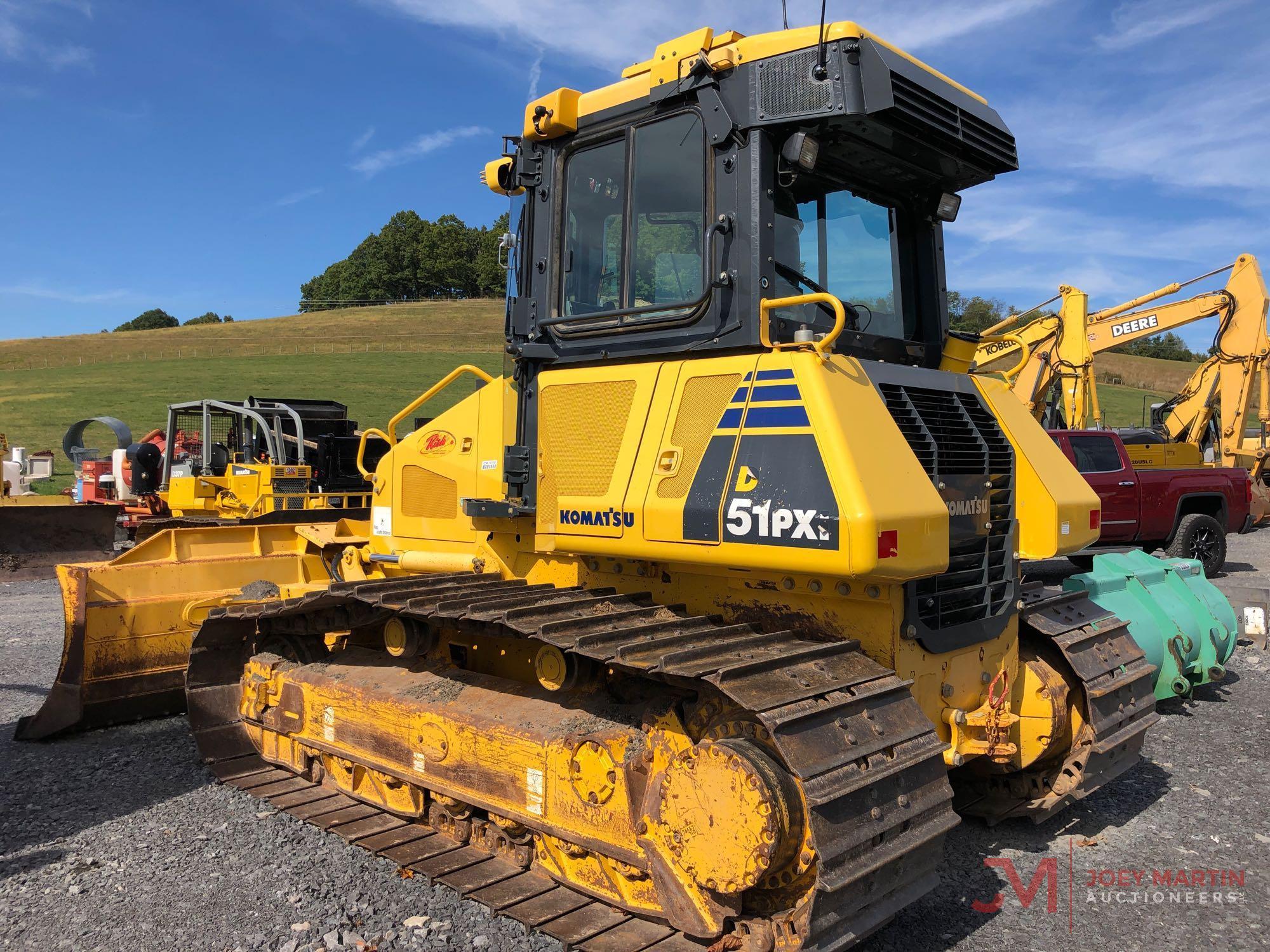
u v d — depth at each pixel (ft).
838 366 10.97
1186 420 58.85
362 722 14.76
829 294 10.32
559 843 11.91
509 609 10.97
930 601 11.56
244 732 17.83
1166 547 40.73
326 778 16.08
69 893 12.61
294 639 17.17
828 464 9.92
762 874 9.17
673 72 12.02
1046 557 13.57
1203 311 54.75
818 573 10.02
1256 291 53.57
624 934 10.72
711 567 11.76
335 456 39.45
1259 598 29.14
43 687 23.27
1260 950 11.40
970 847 14.42
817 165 12.59
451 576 13.93
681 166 12.03
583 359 12.93
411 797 14.19
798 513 9.96
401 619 14.60
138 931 11.60
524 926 11.73
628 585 12.87
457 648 15.01
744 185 11.31
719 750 9.63
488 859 12.98
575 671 11.85
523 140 13.79
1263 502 54.90
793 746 8.94
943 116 11.98
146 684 19.65
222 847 14.08
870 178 13.53
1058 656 14.29
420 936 11.49
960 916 12.21
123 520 45.96
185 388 132.16
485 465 14.99
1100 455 40.47
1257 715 21.33
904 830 9.78
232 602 18.84
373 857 13.76
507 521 14.44
